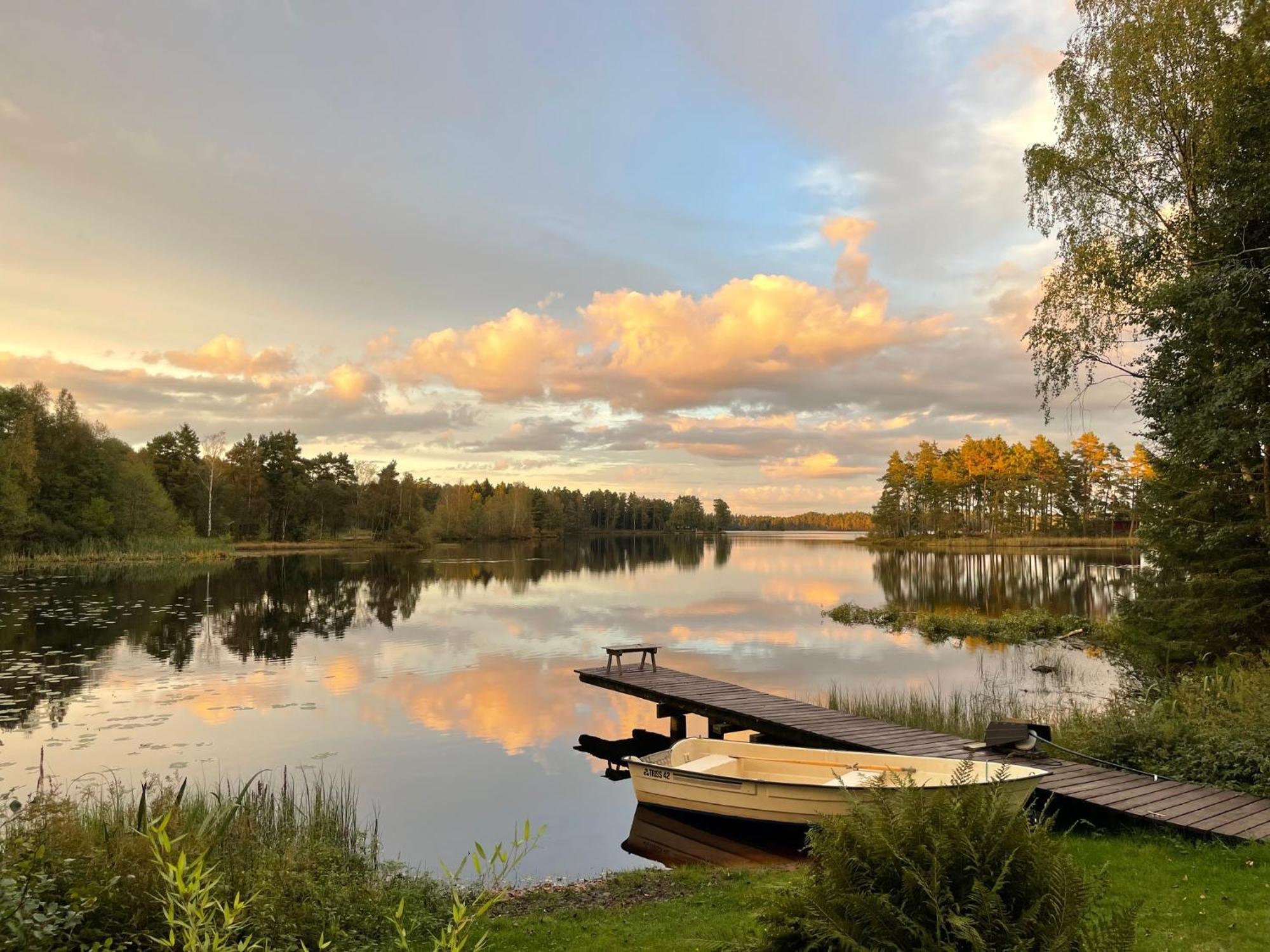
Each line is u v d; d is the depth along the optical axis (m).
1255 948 4.96
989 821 3.56
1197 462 13.87
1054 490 78.69
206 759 12.09
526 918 6.38
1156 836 7.32
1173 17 14.12
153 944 4.18
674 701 14.31
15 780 10.82
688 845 9.16
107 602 32.41
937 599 37.25
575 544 128.62
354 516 90.94
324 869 6.19
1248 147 13.12
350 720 14.66
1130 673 16.66
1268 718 9.37
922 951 3.18
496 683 18.36
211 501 72.00
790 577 52.81
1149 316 14.35
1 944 3.74
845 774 9.03
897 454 91.44
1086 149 15.73
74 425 58.47
